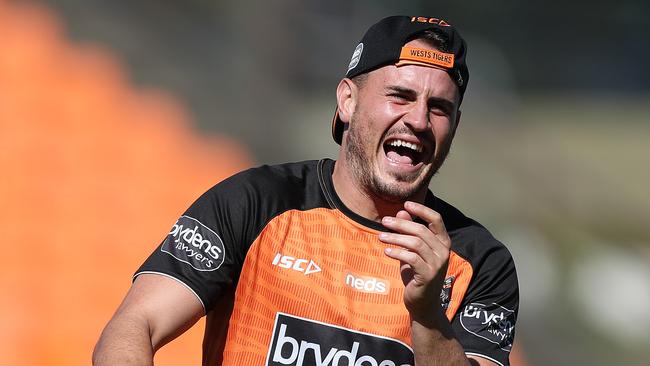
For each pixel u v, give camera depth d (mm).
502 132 55062
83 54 41531
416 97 9484
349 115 10039
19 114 37438
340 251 9531
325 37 54438
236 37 48719
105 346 8617
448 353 8945
